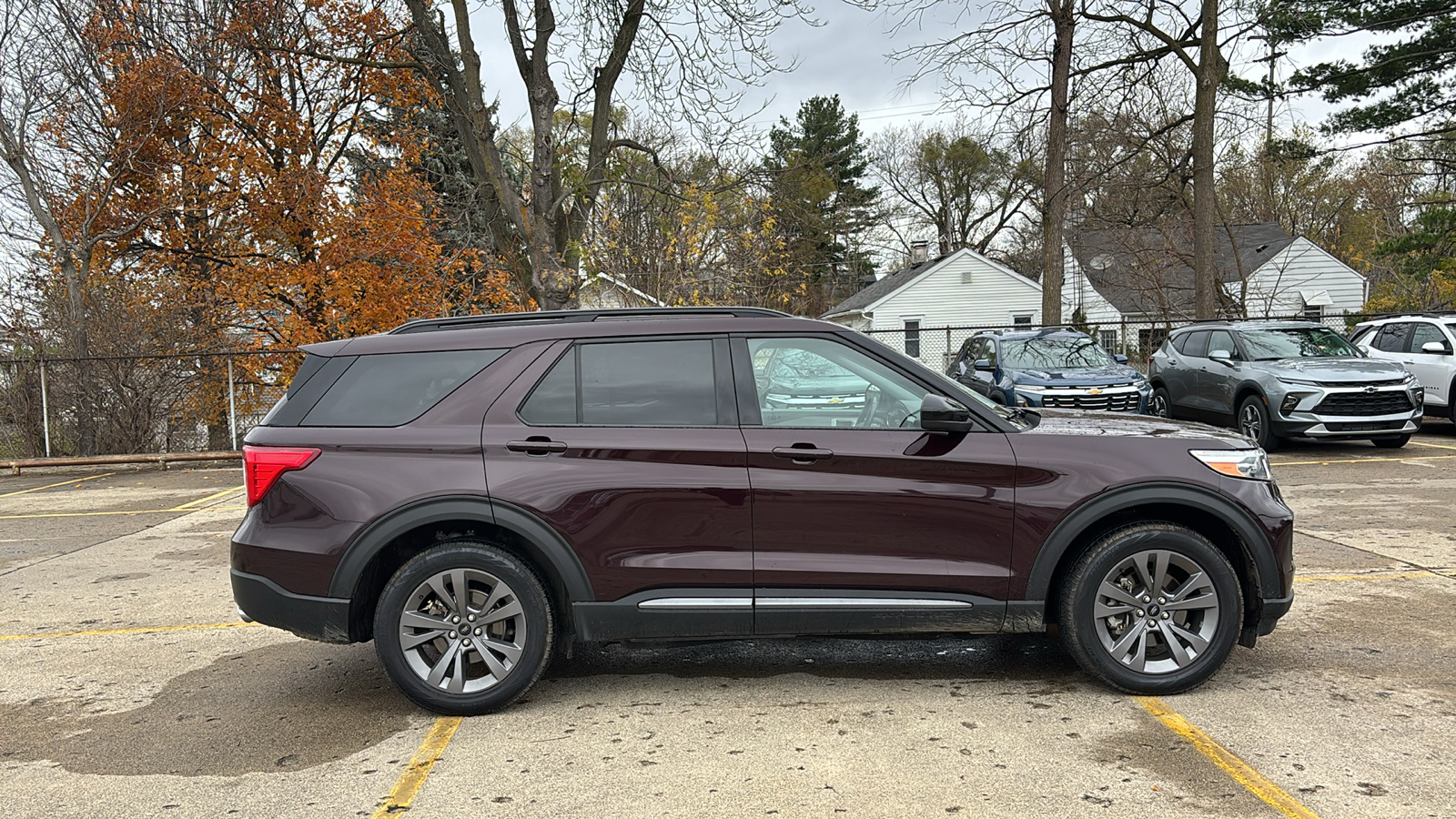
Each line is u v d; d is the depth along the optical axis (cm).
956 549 392
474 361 410
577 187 1494
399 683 395
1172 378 1398
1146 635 398
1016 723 373
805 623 393
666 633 395
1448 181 2900
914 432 396
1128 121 2270
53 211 1709
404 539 408
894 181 5597
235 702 429
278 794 329
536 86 1398
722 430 396
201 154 1805
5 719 415
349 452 396
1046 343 1344
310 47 1716
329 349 419
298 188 1775
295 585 390
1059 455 394
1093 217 2573
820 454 389
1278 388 1163
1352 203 4097
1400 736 349
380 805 318
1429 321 1355
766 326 413
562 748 363
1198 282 1911
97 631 559
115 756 368
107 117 1716
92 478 1442
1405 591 550
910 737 363
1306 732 355
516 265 1597
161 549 822
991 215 5397
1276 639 471
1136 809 298
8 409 1552
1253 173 3706
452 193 2145
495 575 393
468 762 352
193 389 1594
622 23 1459
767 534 391
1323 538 702
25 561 792
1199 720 370
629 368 407
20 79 1570
